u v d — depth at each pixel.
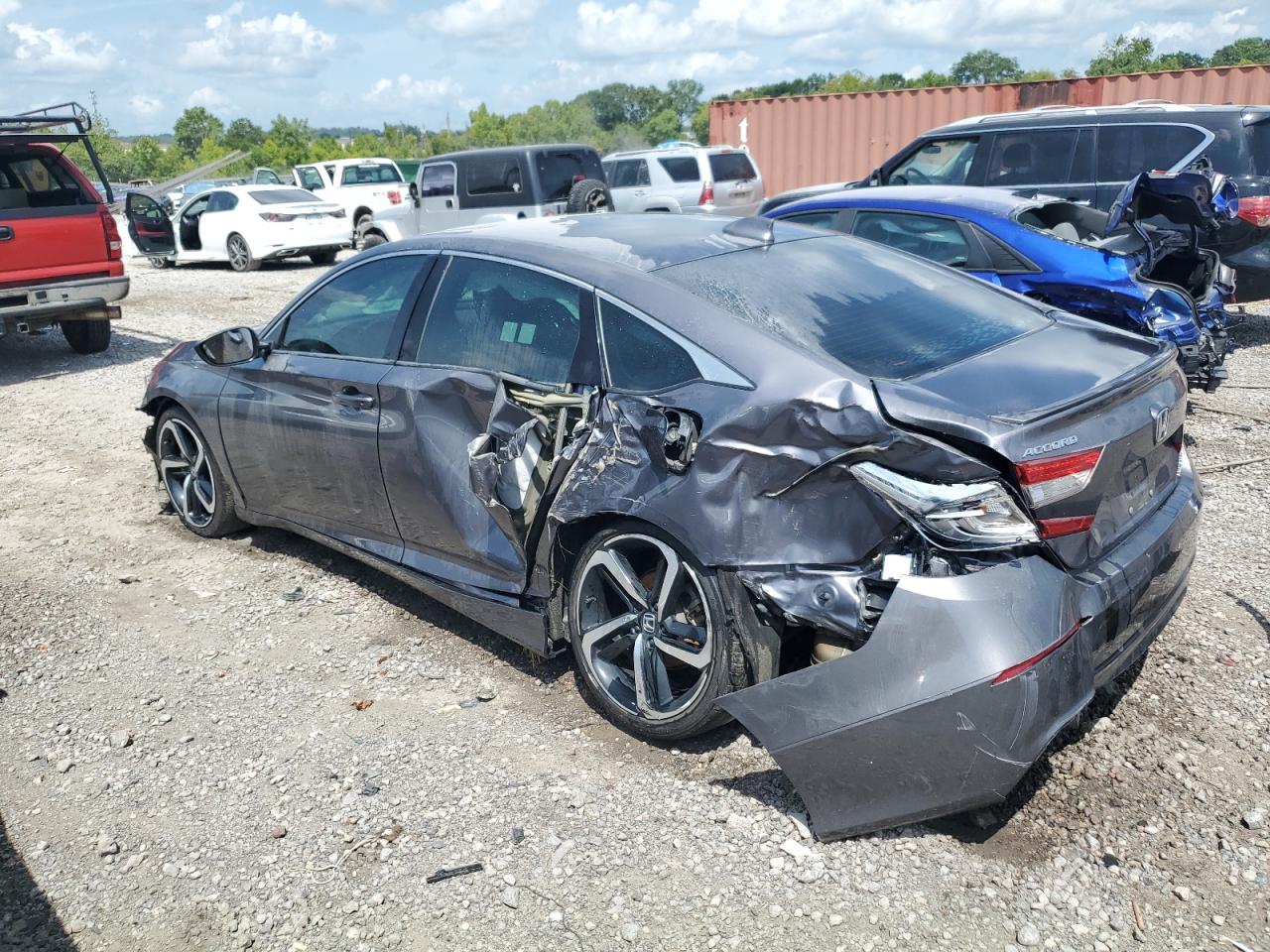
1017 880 2.68
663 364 3.18
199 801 3.16
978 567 2.63
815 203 7.41
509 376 3.57
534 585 3.55
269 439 4.55
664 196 16.91
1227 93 14.80
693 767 3.21
